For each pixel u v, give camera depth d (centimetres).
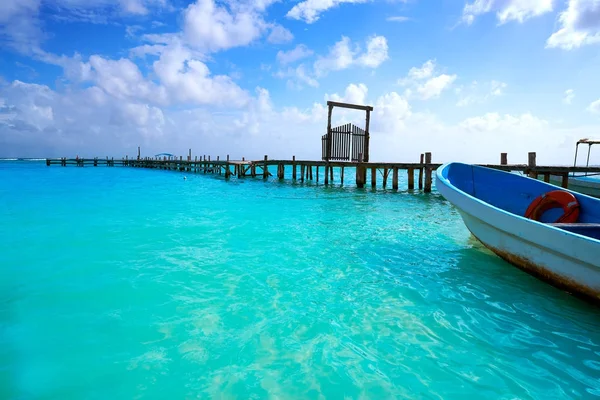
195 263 601
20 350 336
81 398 272
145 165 6078
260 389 285
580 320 405
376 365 318
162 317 405
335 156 2144
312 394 279
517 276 543
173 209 1240
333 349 343
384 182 2042
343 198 1588
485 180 789
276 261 617
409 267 590
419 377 301
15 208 1244
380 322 397
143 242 746
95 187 2188
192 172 4512
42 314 411
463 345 351
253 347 346
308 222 988
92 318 402
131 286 496
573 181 1552
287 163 2648
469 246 724
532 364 321
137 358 326
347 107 2144
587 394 281
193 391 282
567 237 433
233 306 435
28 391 279
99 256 640
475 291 486
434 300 457
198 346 347
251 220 1016
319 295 471
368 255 658
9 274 542
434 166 1756
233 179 3019
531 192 714
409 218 1058
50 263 598
